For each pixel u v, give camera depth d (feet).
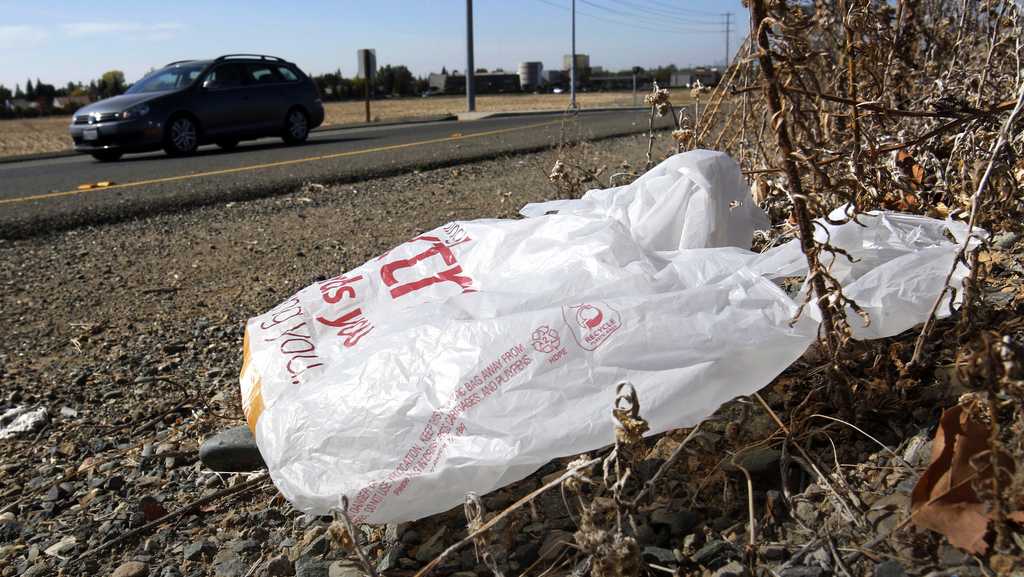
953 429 4.17
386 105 124.98
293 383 5.31
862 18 6.95
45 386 9.25
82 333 10.98
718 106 9.08
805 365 5.81
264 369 5.49
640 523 4.85
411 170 24.23
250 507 6.18
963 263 4.62
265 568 5.25
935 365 5.55
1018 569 3.80
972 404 3.84
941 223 5.74
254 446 6.75
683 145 8.90
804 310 4.80
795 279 6.44
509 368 4.75
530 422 4.60
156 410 8.43
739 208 6.47
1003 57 8.14
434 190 20.42
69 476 7.13
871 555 4.17
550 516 5.16
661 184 6.43
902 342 5.82
